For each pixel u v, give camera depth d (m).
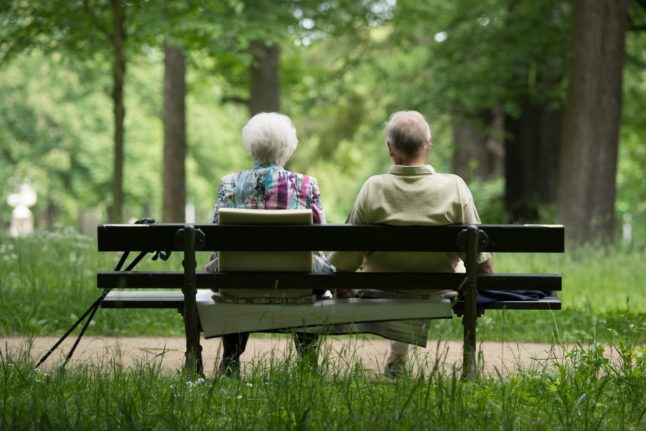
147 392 5.39
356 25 29.78
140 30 20.05
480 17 27.95
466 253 5.95
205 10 20.42
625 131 33.38
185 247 5.94
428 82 31.42
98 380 5.65
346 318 6.13
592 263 15.49
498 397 5.39
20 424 4.65
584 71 20.20
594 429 4.80
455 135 39.09
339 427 4.67
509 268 14.32
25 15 20.39
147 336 9.15
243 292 6.19
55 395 5.41
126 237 5.98
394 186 6.26
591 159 20.19
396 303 6.15
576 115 20.31
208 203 54.38
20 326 9.18
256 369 5.99
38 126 44.34
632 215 28.64
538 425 4.83
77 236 12.77
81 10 20.48
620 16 20.12
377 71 33.62
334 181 57.31
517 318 9.84
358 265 6.30
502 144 40.88
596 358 6.06
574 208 20.25
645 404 5.29
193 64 25.53
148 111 46.50
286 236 5.95
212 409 5.14
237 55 22.73
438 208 6.19
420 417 4.80
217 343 8.71
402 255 6.24
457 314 6.27
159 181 47.28
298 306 6.12
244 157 52.22
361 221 6.31
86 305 9.87
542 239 5.93
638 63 27.67
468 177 39.00
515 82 28.64
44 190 45.69
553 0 26.39
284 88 34.06
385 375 6.67
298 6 25.11
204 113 49.94
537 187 29.50
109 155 45.41
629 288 13.38
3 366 5.90
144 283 6.06
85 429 4.64
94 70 26.47
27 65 42.69
